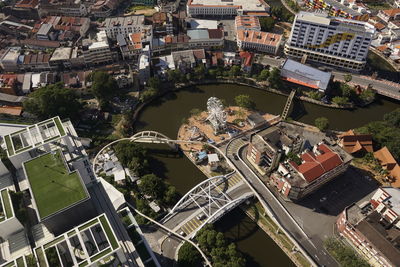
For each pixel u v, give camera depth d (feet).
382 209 586.86
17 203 444.55
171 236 575.79
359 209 572.92
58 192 437.58
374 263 532.32
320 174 614.34
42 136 510.58
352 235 553.23
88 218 467.93
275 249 576.20
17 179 499.51
